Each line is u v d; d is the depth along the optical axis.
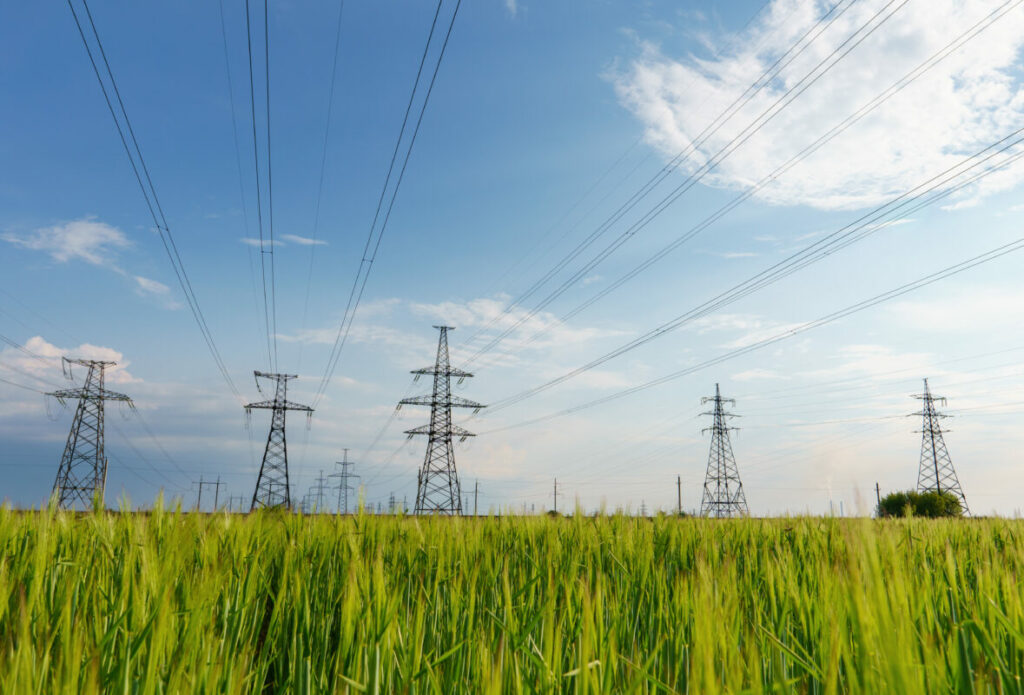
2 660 1.70
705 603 1.41
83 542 3.52
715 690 1.17
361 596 2.39
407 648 2.09
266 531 4.40
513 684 1.90
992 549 4.56
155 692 1.58
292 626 2.75
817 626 1.94
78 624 1.86
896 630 1.12
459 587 2.79
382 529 4.59
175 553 2.47
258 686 1.98
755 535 5.90
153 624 1.82
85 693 1.46
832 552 3.53
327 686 2.06
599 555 4.34
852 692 1.08
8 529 3.70
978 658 1.75
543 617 2.43
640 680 1.56
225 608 2.40
